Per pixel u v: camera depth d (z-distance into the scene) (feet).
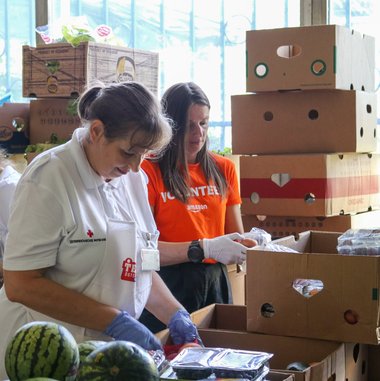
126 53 13.16
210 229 9.36
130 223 6.59
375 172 11.47
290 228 10.63
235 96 10.98
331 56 10.00
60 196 6.18
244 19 13.92
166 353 6.59
